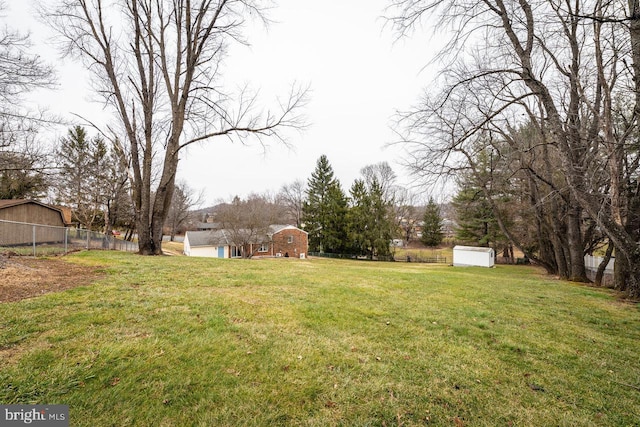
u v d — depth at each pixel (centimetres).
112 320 342
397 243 4928
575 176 743
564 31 729
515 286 834
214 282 592
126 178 2134
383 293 605
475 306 545
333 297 543
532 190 1285
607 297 712
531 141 1105
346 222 3688
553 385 278
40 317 334
